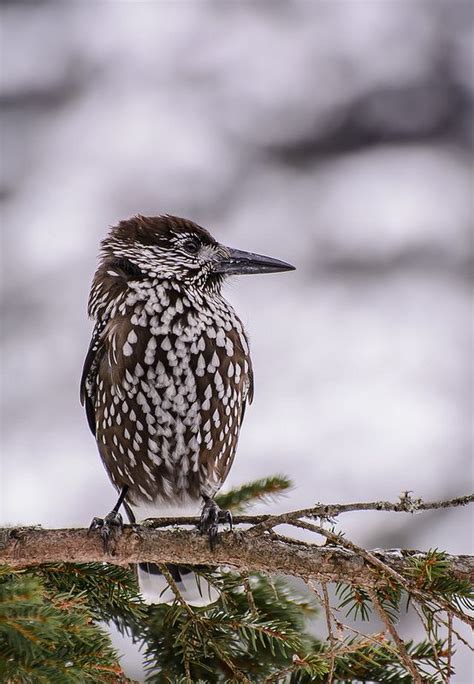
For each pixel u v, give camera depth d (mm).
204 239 7332
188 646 5660
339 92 20156
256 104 19781
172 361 6758
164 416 6777
